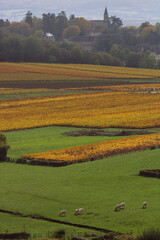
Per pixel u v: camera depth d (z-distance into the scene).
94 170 86.25
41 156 99.06
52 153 101.75
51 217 60.22
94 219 58.44
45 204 65.88
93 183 76.81
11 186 76.69
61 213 60.50
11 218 60.41
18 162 97.38
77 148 105.25
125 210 61.09
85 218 59.12
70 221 58.34
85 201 66.25
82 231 54.44
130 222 56.53
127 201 65.19
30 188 74.94
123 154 98.31
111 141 111.56
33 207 64.69
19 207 64.94
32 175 84.88
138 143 106.31
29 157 99.38
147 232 47.53
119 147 102.75
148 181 75.88
